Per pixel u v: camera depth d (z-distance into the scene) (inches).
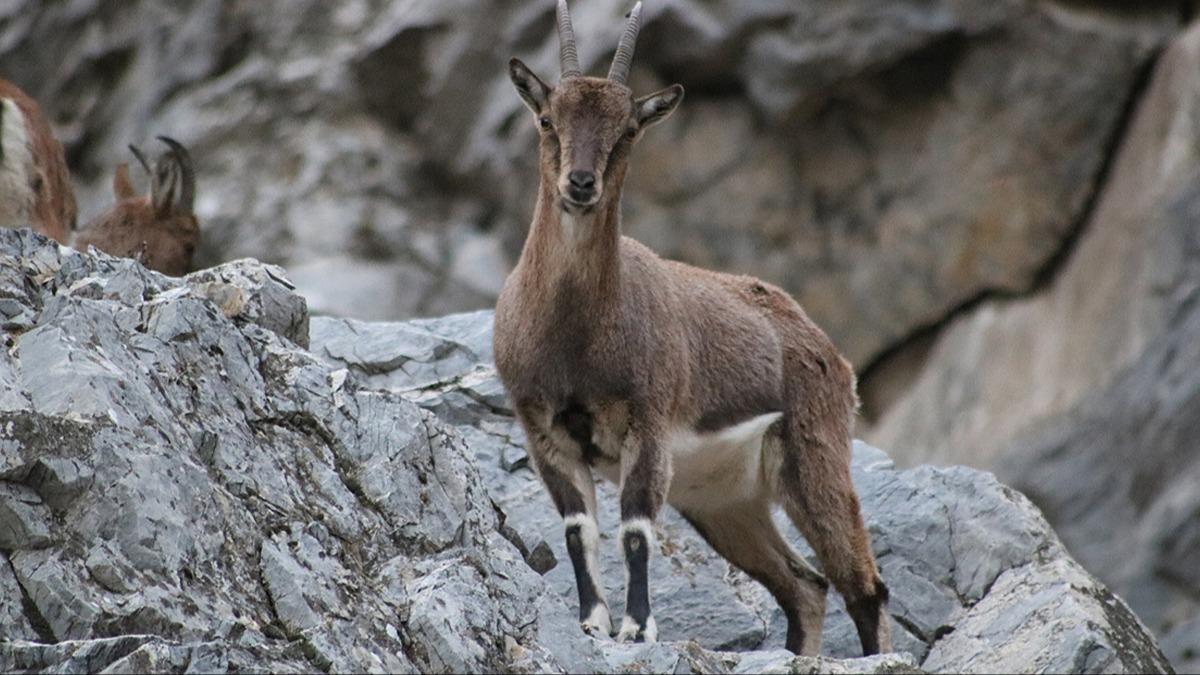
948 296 2379.4
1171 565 1967.3
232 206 2628.0
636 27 1039.0
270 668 679.7
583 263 916.6
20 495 690.2
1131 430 2105.1
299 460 804.6
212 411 786.2
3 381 724.7
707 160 2402.8
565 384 927.7
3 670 650.2
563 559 1084.5
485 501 863.7
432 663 743.1
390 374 1215.6
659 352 950.4
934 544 1117.7
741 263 2418.8
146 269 864.3
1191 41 2265.0
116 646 655.1
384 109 2751.0
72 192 1371.8
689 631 1075.3
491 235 2640.3
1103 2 2346.2
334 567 757.9
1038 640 994.7
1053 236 2340.1
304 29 2822.3
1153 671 1013.8
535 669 762.8
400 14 2694.4
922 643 1066.7
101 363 746.8
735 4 2346.2
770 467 1054.4
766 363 1038.4
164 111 2837.1
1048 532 1127.0
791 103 2348.7
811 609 1058.1
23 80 3038.9
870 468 1188.5
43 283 817.5
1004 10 2293.3
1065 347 2250.2
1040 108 2313.0
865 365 2436.0
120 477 706.8
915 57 2326.5
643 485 927.7
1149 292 2177.7
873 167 2377.0
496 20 2640.3
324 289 2481.5
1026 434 2209.6
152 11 2972.4
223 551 728.3
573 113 936.9
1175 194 2199.8
